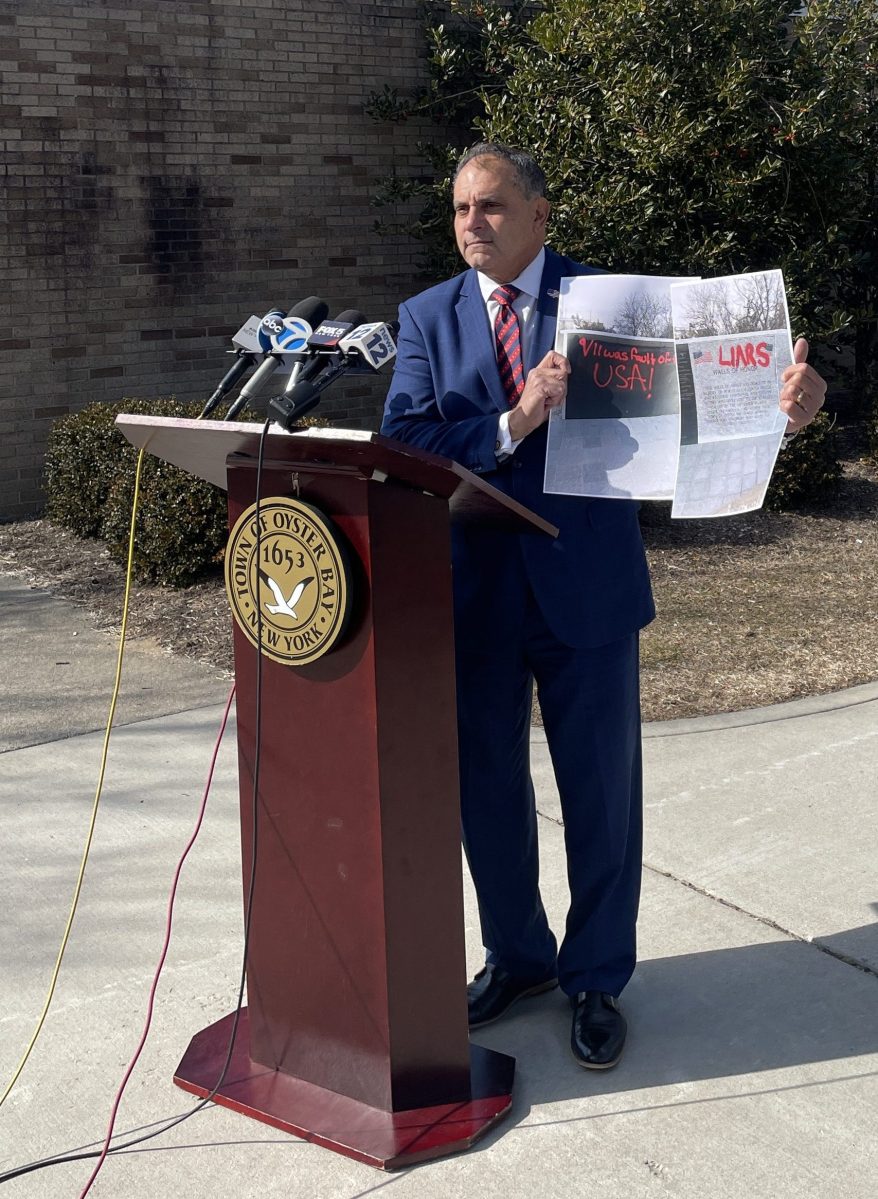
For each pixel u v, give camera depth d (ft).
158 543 21.52
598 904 9.00
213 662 18.13
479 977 9.58
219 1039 8.98
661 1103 8.39
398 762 7.41
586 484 7.82
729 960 10.19
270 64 29.09
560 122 25.62
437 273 30.48
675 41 25.34
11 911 11.05
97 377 27.94
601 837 8.84
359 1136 7.84
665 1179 7.65
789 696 16.78
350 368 7.03
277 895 7.99
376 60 30.73
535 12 31.09
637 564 8.83
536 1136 8.06
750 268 27.02
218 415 24.06
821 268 28.09
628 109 24.59
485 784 8.90
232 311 29.58
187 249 28.63
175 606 20.84
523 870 9.21
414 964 7.79
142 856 12.08
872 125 29.40
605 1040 8.79
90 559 23.95
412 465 6.58
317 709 7.45
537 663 8.70
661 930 10.68
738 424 7.70
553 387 7.52
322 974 7.95
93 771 14.21
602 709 8.65
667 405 7.79
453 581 8.58
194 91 28.12
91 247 27.35
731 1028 9.25
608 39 24.90
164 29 27.45
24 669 17.98
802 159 26.37
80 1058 8.96
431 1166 7.76
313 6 29.48
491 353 8.34
